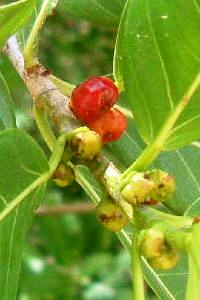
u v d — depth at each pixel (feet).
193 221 0.45
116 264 1.51
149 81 0.50
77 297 1.44
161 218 0.46
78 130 0.51
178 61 0.49
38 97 0.57
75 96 0.55
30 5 0.51
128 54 0.50
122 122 0.56
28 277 1.38
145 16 0.48
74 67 1.52
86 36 1.48
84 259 1.49
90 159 0.50
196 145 0.70
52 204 1.43
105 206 0.49
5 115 0.62
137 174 0.48
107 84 0.55
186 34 0.48
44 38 1.49
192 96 0.50
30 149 0.47
